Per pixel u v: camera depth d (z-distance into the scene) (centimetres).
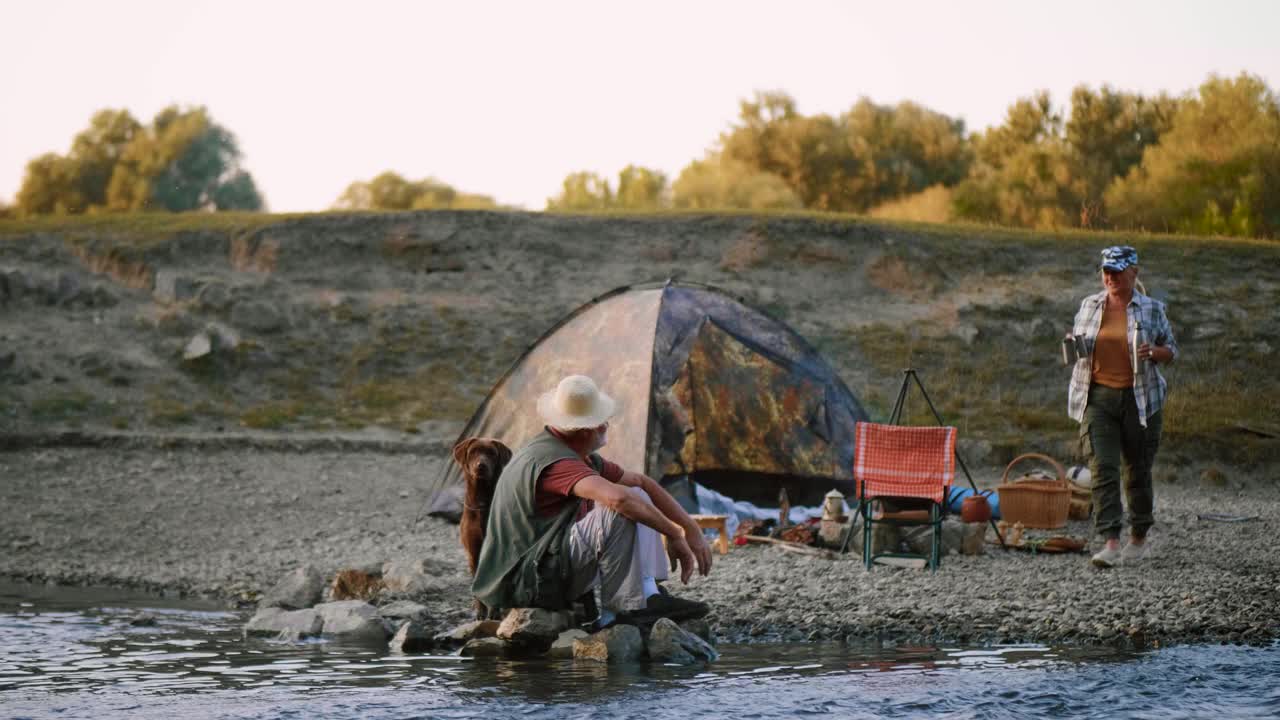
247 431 1709
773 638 657
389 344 2023
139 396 1805
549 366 1073
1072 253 2261
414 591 788
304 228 2333
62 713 489
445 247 2314
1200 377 1755
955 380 1812
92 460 1501
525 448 629
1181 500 1259
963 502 951
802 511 1061
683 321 1067
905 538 893
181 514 1241
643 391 1018
